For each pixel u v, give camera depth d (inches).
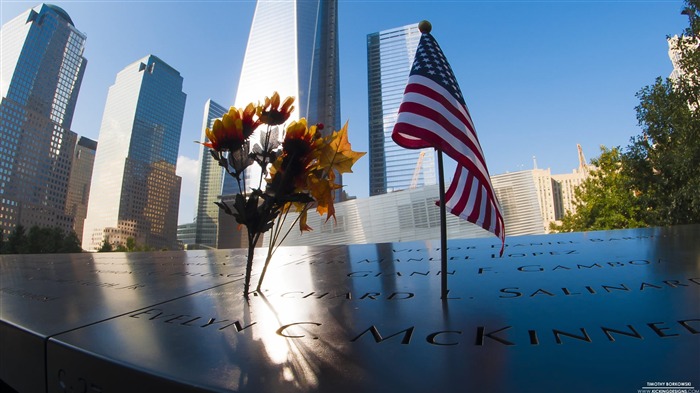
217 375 64.2
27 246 2507.4
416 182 3540.8
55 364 85.6
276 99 124.6
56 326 99.3
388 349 72.3
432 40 125.6
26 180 4640.8
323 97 4963.1
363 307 104.1
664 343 67.6
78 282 183.2
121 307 120.8
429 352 69.5
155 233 6254.9
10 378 100.6
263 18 5108.3
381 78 4060.0
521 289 114.2
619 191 942.4
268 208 123.6
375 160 3767.2
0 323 106.1
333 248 268.8
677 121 583.5
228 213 126.6
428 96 114.7
